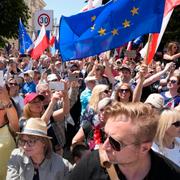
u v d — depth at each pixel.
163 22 6.06
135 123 1.95
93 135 4.88
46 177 3.73
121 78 8.07
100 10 5.96
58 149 5.29
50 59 14.38
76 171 2.20
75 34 6.07
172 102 6.40
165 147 3.41
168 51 8.45
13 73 12.48
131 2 5.81
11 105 4.66
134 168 2.07
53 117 5.27
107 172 2.13
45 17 14.73
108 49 5.96
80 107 7.71
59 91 5.16
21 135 3.74
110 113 2.01
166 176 2.09
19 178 3.75
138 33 5.79
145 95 7.91
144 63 5.51
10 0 35.94
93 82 7.39
